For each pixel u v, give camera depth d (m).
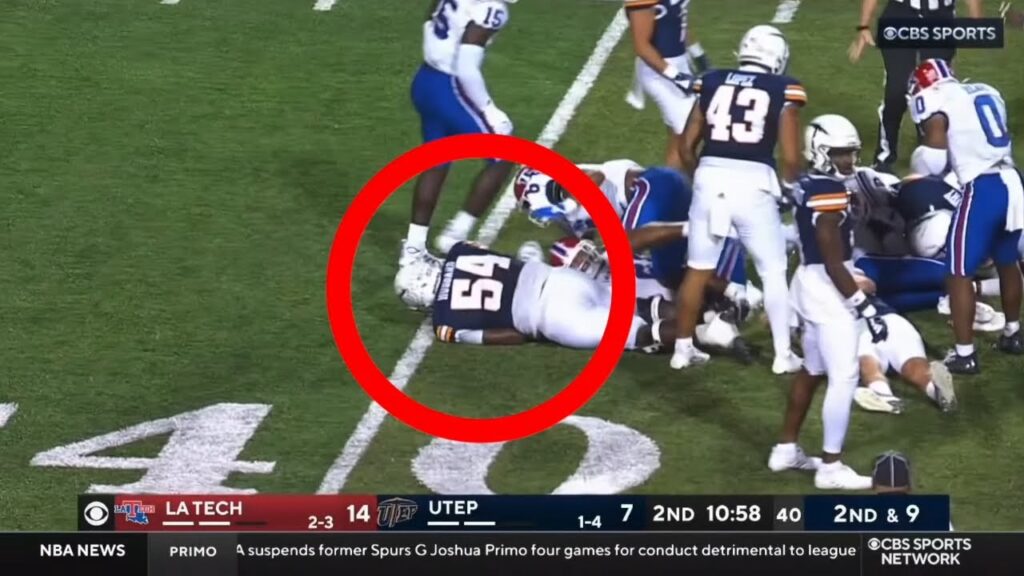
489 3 41.19
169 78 52.91
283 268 42.84
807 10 57.28
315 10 57.69
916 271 40.34
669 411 37.09
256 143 49.09
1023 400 37.28
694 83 37.78
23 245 43.72
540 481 34.84
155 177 47.19
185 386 38.06
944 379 36.28
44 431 36.44
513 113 50.47
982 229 37.28
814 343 34.03
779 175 41.34
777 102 36.88
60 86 52.34
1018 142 48.25
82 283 42.06
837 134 34.34
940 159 38.00
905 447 35.91
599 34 55.38
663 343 38.75
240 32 56.00
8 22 56.56
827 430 34.31
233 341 39.78
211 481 34.81
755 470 35.16
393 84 52.56
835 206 33.19
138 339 39.81
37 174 47.22
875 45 47.75
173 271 42.66
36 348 39.41
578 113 50.59
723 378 38.25
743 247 39.47
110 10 57.69
